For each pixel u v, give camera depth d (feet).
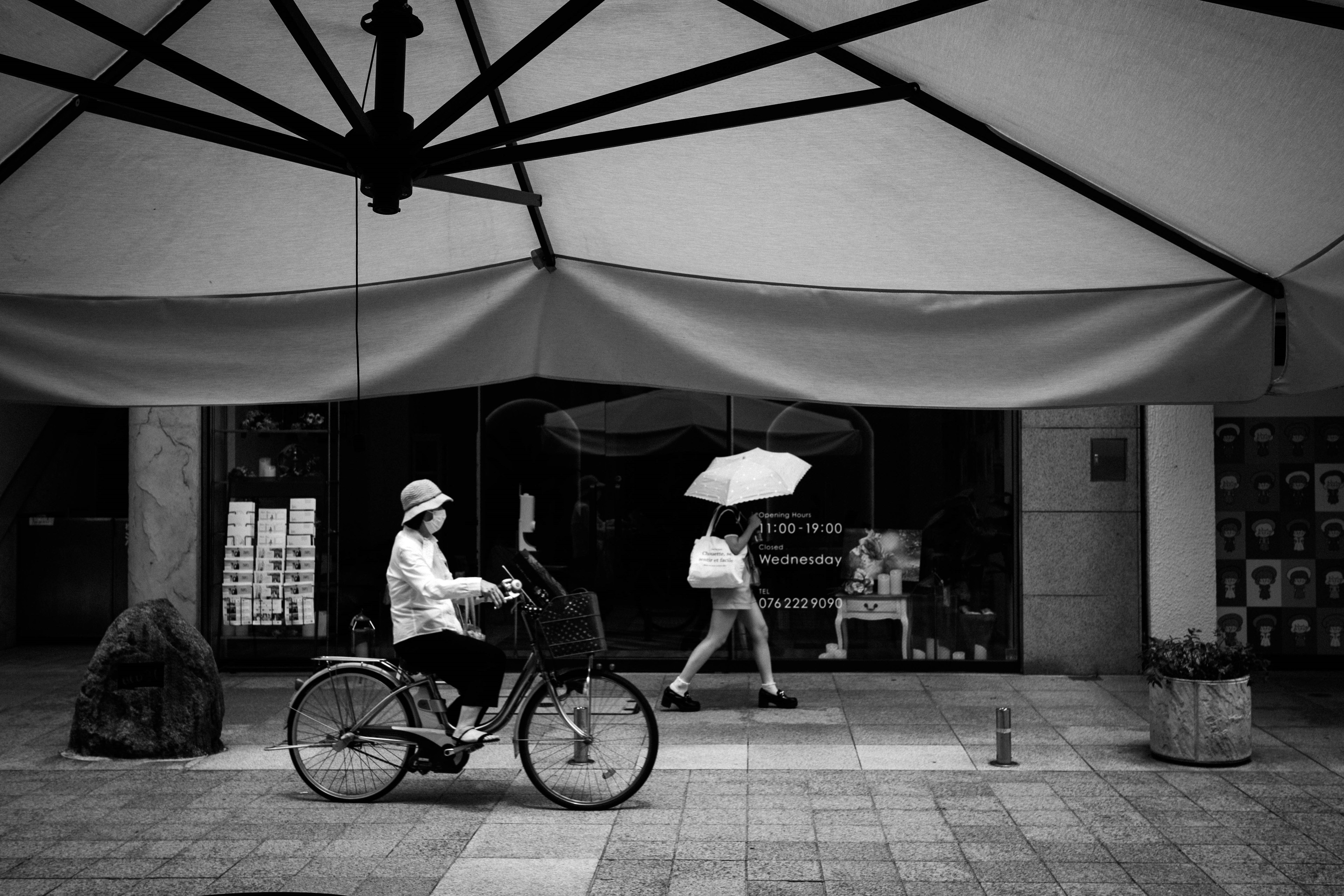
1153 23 11.06
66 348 14.76
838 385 15.23
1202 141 12.44
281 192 14.39
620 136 12.15
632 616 40.14
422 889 19.57
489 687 24.41
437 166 11.89
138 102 10.98
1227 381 14.35
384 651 40.73
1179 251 14.39
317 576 41.16
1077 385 14.74
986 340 15.05
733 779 26.40
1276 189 12.66
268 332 15.25
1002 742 27.71
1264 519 40.68
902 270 15.65
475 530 40.40
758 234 15.80
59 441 48.11
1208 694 27.55
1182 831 22.62
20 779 27.02
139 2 12.12
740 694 36.24
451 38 13.56
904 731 31.22
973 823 23.12
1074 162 13.69
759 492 32.42
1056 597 39.06
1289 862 20.75
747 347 15.33
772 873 20.25
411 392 15.37
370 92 14.42
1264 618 40.68
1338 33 10.43
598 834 22.49
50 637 46.52
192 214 14.38
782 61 10.82
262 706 35.50
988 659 39.65
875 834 22.43
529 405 40.52
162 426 40.86
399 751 25.30
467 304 15.51
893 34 12.32
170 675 28.96
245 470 41.34
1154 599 38.45
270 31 13.05
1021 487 39.19
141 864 20.93
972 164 14.03
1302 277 13.84
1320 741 30.14
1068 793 25.29
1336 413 40.47
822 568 39.91
